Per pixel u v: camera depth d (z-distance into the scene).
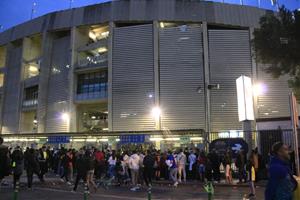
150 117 46.91
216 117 46.59
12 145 43.25
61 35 59.44
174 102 47.12
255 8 51.47
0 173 9.71
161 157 22.38
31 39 63.41
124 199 13.76
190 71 47.97
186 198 14.21
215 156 21.08
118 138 35.84
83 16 54.00
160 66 48.34
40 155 20.52
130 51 49.62
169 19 49.66
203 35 48.94
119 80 49.19
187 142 31.61
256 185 19.00
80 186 18.95
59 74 55.88
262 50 27.14
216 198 14.19
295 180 4.89
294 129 6.11
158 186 19.52
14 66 64.19
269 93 47.66
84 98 52.81
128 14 50.69
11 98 63.28
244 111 26.44
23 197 14.09
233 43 49.22
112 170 20.72
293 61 26.33
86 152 16.94
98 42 52.81
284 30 26.25
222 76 47.97
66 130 52.16
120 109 48.31
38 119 55.44
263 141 22.66
